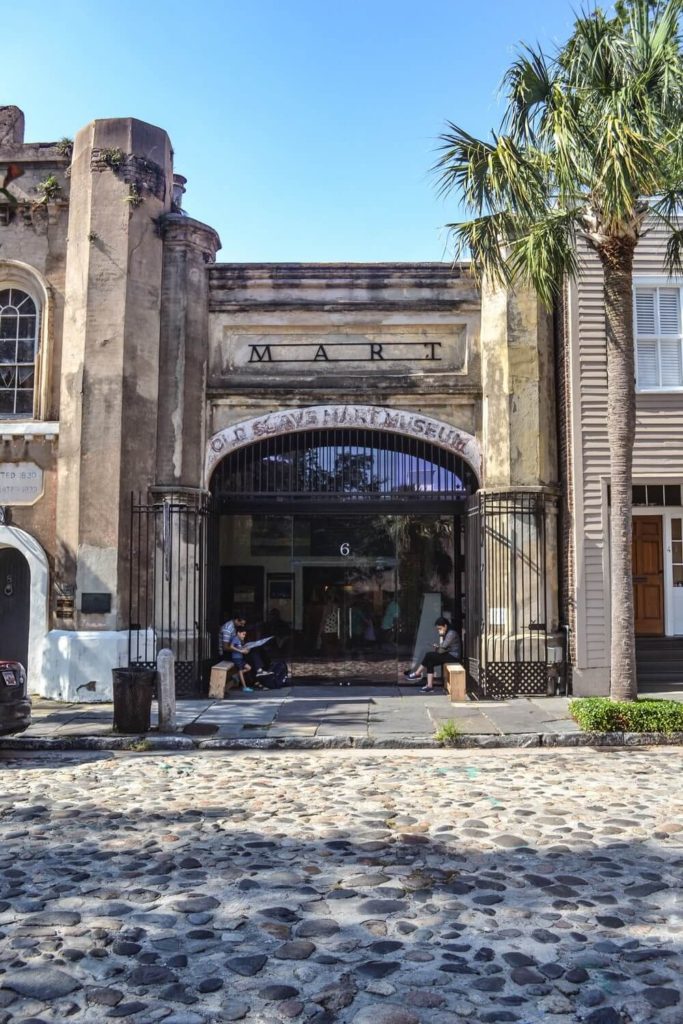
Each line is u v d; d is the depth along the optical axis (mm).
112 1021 3607
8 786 8273
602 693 13867
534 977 4000
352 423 15094
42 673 14258
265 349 15320
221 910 4848
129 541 14328
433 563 16000
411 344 15258
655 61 10344
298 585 16016
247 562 16000
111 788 8156
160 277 14953
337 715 12352
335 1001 3773
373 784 8289
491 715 12172
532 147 11305
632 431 11492
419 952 4281
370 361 15234
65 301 15172
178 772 9000
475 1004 3744
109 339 14445
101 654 13805
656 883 5266
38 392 15195
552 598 14250
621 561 11477
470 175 11078
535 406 14414
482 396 14914
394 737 10750
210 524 14992
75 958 4215
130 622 13602
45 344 15219
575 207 11750
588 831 6434
